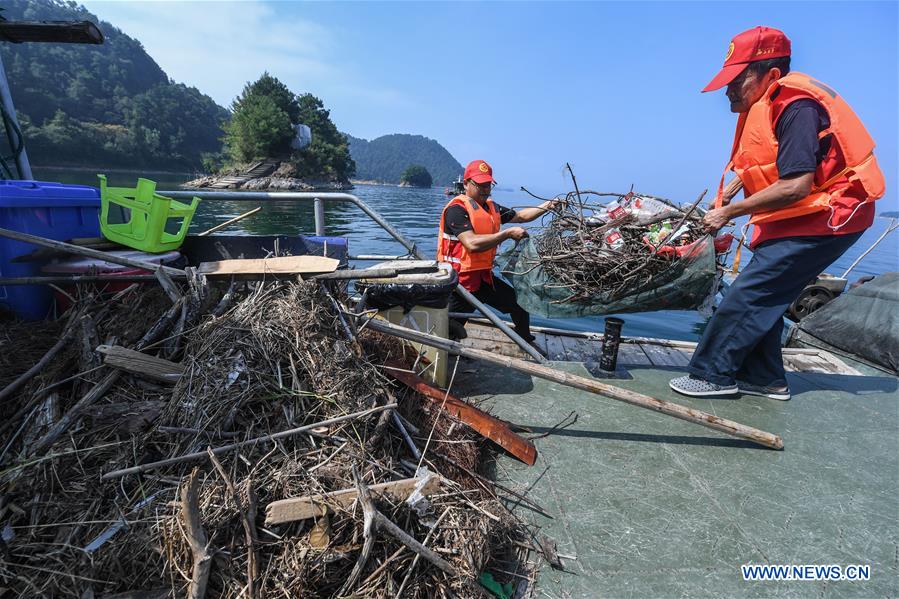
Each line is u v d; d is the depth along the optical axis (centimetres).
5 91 312
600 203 332
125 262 225
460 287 337
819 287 698
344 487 154
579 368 348
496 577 159
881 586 161
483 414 229
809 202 247
